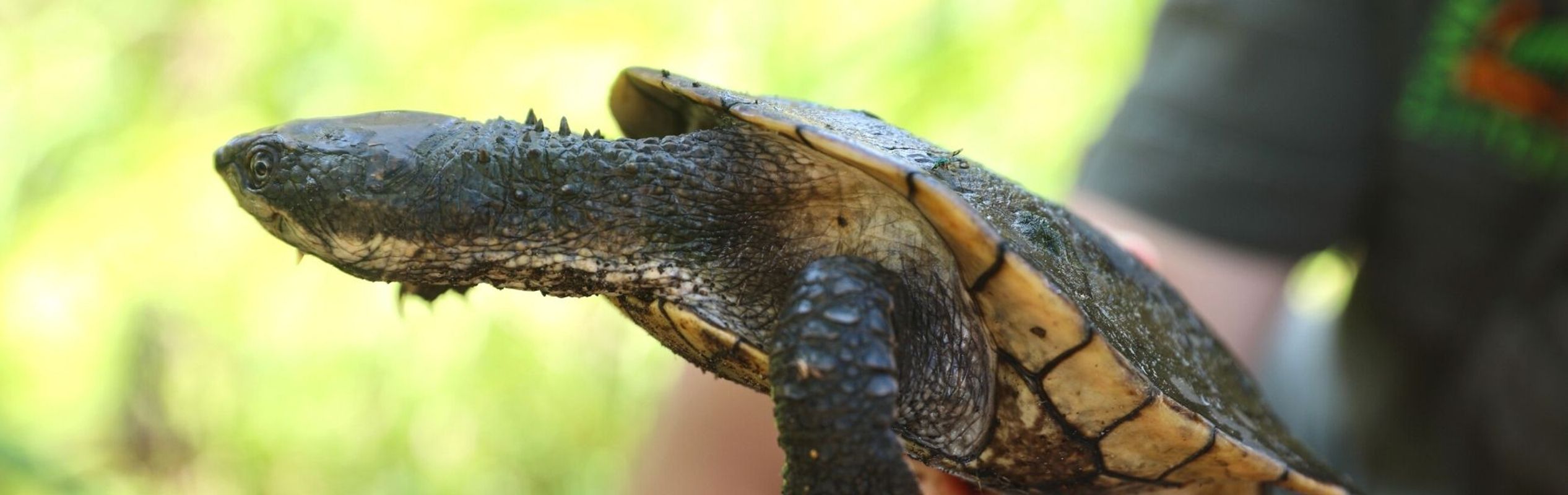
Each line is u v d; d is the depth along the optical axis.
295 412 1.61
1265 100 1.14
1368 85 1.14
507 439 1.59
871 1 1.54
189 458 1.66
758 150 0.94
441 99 1.55
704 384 1.13
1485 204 1.12
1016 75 1.58
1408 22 1.13
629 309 0.95
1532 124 1.10
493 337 1.58
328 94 1.58
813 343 0.90
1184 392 0.95
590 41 1.56
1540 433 1.09
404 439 1.59
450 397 1.59
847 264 0.91
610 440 1.60
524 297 1.59
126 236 1.60
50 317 1.66
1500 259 1.12
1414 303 1.16
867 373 0.90
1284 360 1.28
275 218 0.95
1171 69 1.16
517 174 0.94
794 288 0.91
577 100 1.55
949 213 0.90
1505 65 1.11
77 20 1.66
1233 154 1.14
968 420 0.94
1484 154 1.11
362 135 0.94
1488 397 1.12
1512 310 1.11
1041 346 0.92
